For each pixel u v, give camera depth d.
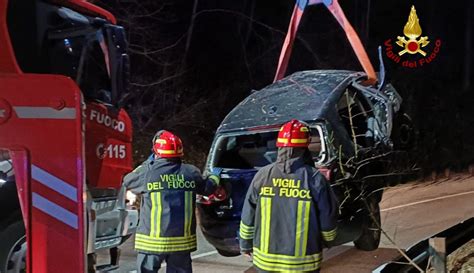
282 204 4.05
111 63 5.10
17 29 4.46
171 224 4.86
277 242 4.04
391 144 7.44
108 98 5.17
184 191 4.93
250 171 6.37
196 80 21.86
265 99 6.93
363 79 7.76
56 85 3.86
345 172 6.20
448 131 20.91
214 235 6.43
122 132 5.24
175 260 4.97
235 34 23.80
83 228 3.83
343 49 26.09
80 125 3.85
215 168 6.55
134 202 5.35
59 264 3.82
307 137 4.15
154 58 20.56
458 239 5.89
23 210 3.84
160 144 5.00
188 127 19.45
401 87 23.58
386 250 7.70
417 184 14.63
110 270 5.00
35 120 3.86
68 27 4.92
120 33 5.18
